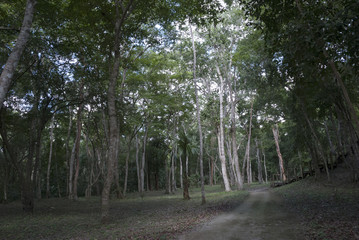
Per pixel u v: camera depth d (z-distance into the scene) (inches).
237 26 969.5
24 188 633.0
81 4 490.3
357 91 590.9
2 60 536.7
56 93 645.9
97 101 667.4
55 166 1664.6
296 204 462.0
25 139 1059.3
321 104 616.1
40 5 490.9
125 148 1692.9
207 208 515.5
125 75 1031.0
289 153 1406.3
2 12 485.7
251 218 360.2
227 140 1609.3
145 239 271.3
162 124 1309.1
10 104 653.9
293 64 357.4
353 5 240.8
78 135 1059.3
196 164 2265.0
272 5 344.5
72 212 626.5
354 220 277.6
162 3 541.6
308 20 284.5
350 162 653.9
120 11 538.9
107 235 310.0
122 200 973.2
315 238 225.8
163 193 1460.4
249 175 1716.3
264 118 1300.4
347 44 267.4
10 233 368.8
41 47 558.3
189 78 1192.8
